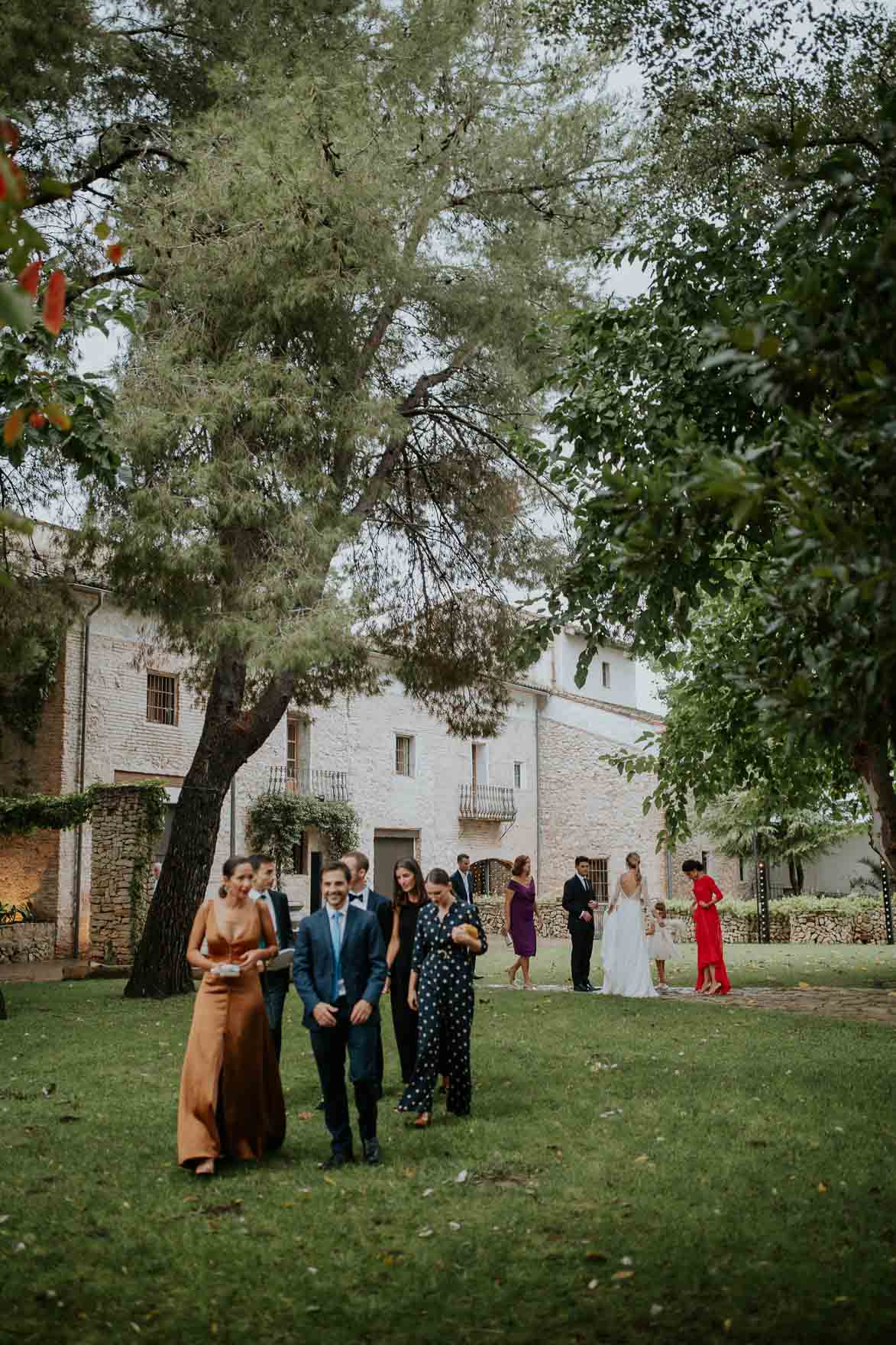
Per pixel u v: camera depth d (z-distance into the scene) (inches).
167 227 478.6
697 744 659.4
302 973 254.5
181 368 492.7
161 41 545.3
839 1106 299.4
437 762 1440.7
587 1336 160.6
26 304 93.5
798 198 351.9
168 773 1076.5
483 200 583.5
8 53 448.5
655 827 1483.8
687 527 186.1
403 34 542.0
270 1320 168.4
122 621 1039.6
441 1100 320.8
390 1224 210.7
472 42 564.1
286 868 1194.6
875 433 151.3
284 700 631.8
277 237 476.7
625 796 1520.7
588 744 1567.4
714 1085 328.5
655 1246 194.5
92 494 480.1
